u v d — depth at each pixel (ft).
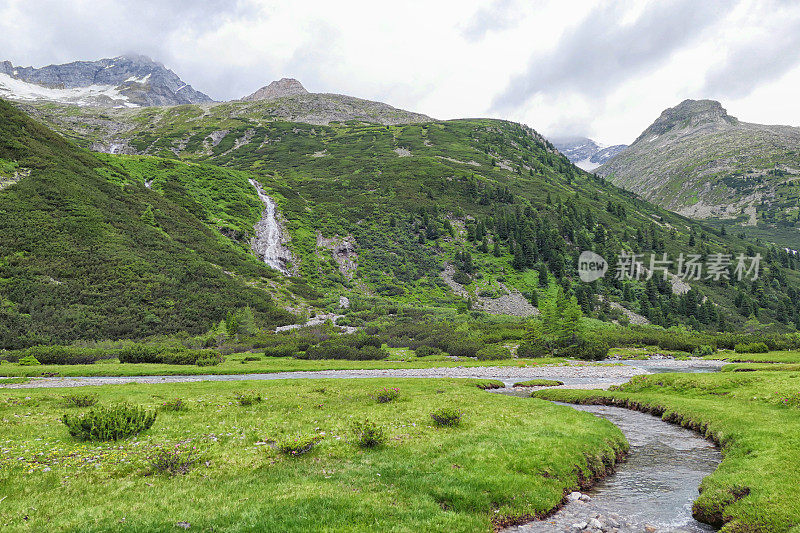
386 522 36.40
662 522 43.50
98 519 34.81
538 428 73.46
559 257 494.59
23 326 224.53
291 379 152.97
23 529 32.55
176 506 37.99
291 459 54.65
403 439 65.00
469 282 457.27
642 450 71.61
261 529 33.88
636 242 599.16
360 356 239.09
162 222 398.21
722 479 50.42
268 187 604.90
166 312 278.05
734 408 87.86
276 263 441.27
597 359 250.37
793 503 40.60
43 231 298.56
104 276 285.43
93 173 419.33
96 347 223.30
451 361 233.14
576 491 51.37
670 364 233.76
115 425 64.64
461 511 41.27
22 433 66.13
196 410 88.69
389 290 426.10
